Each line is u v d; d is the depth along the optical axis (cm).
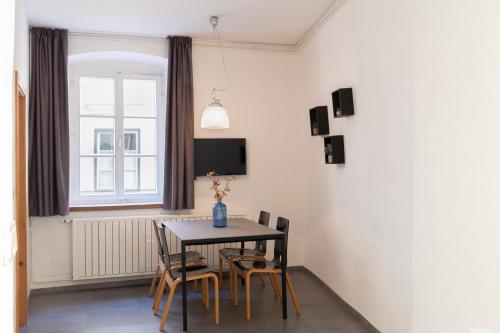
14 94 332
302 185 553
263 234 383
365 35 371
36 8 421
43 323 384
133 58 523
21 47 382
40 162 466
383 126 341
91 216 496
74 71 515
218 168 525
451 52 254
